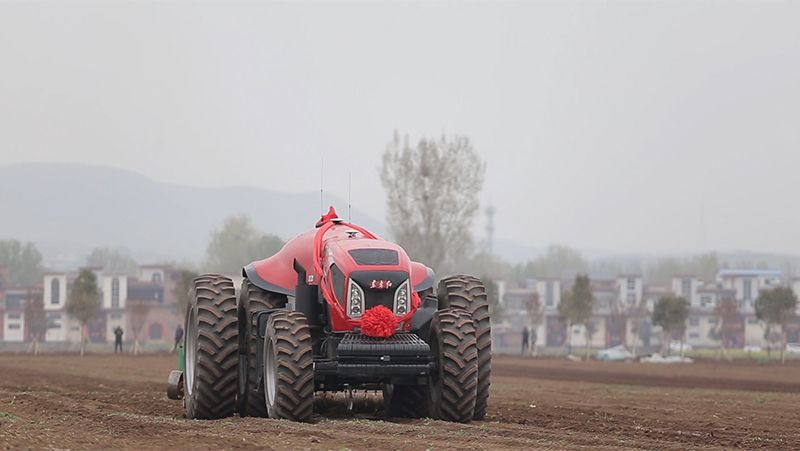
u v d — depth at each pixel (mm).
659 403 51844
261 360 37625
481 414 38531
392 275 36312
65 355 155625
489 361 37938
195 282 40219
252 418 35688
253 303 39188
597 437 32469
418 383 35906
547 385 74062
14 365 100375
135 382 68688
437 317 36406
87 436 29844
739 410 46844
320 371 35250
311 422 34594
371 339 35375
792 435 35375
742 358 188250
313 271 37844
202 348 38188
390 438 30391
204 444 28234
